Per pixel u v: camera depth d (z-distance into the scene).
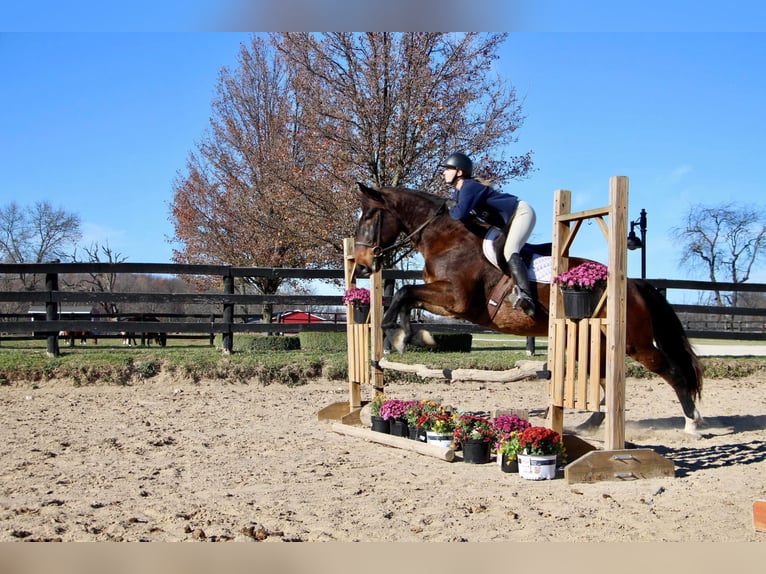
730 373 12.77
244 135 24.89
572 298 5.67
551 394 6.02
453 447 6.18
